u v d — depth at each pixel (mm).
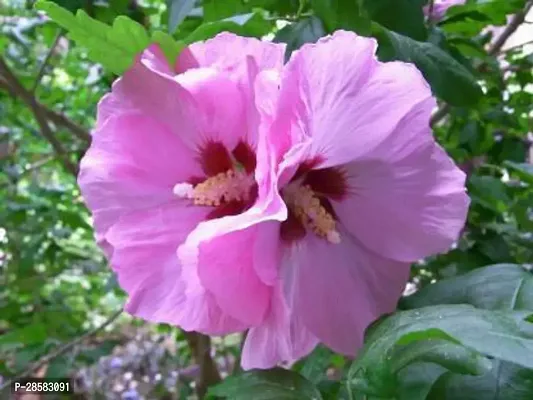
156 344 615
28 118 540
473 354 130
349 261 172
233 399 163
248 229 148
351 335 170
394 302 174
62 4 235
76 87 550
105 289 414
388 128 156
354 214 172
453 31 288
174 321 162
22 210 468
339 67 149
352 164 168
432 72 206
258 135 157
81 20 165
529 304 165
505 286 173
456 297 175
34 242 470
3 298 506
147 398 557
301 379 169
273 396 161
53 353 391
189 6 213
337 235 166
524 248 305
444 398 148
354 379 139
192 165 171
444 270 271
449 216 167
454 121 333
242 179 167
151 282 166
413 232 169
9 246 507
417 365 156
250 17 196
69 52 506
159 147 169
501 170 341
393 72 152
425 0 210
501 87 338
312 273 168
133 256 166
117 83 164
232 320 162
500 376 147
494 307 169
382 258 174
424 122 163
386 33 206
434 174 166
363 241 173
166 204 169
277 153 147
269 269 154
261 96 142
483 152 328
